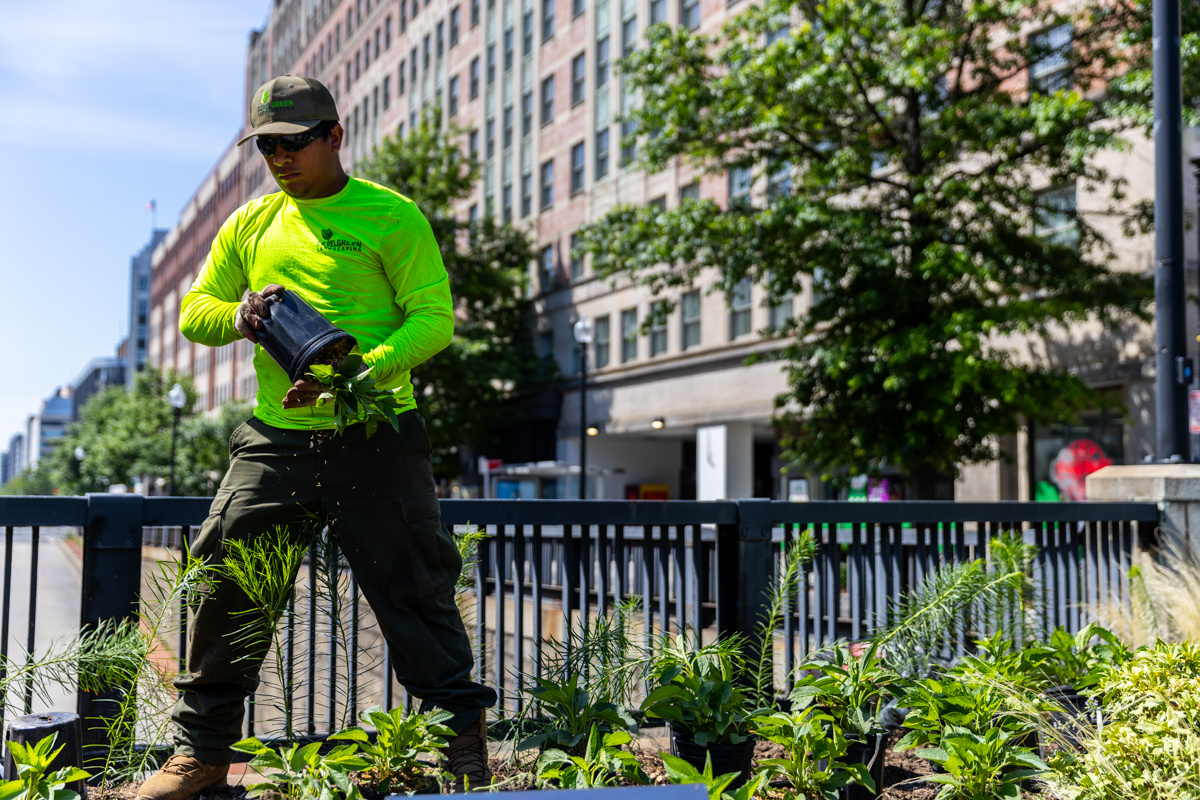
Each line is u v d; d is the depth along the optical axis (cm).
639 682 336
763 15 1569
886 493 2059
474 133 4338
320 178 270
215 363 7756
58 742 258
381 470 267
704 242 1539
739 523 411
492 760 330
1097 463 1806
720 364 2825
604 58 3428
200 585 267
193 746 275
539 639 367
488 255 3684
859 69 1456
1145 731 269
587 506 379
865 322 1483
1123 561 589
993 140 1380
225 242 285
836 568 442
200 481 4862
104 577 308
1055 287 1456
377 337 272
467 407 3466
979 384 1341
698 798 157
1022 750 267
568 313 3594
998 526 514
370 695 388
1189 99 1268
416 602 272
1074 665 370
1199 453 1352
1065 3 1723
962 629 408
